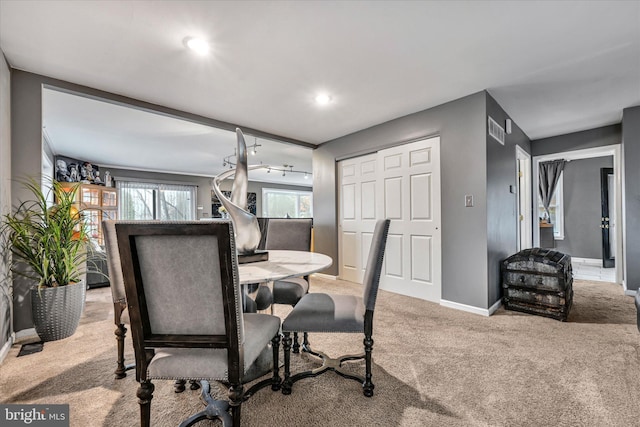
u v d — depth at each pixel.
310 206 11.42
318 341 2.20
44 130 4.11
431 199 3.27
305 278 2.44
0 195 2.06
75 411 1.42
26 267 2.30
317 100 3.05
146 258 1.02
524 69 2.45
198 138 4.59
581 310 2.89
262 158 6.20
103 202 5.87
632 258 3.37
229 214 1.91
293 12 1.75
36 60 2.23
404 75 2.54
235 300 1.02
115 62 2.28
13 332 2.23
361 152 4.07
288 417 1.35
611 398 1.48
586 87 2.79
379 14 1.77
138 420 1.35
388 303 3.16
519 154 4.16
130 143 4.86
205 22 1.83
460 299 2.96
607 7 1.72
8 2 1.63
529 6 1.71
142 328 1.05
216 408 1.39
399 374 1.73
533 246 4.57
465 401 1.47
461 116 2.98
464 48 2.14
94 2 1.64
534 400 1.47
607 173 5.64
